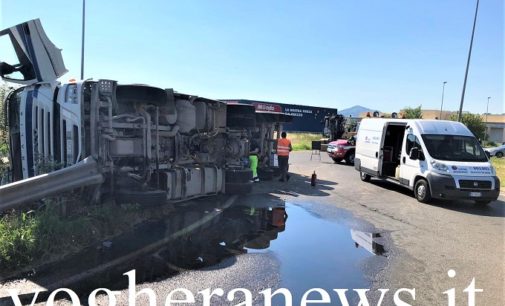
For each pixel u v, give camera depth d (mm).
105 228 6543
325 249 6637
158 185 8422
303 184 14469
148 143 7918
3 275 4793
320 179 16266
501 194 14664
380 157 14672
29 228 5422
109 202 7258
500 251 6969
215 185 10203
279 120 15406
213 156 10625
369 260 6172
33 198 5918
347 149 23344
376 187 14703
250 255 6105
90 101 7301
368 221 8906
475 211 10867
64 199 6523
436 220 9461
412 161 12672
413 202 11859
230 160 11078
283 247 6621
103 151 7203
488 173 11430
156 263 5492
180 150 9281
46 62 8453
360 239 7371
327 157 28656
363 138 16281
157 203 7527
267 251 6355
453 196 11195
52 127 7656
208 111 10102
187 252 6039
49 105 7719
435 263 6188
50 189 6117
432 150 12141
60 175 6250
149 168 7965
